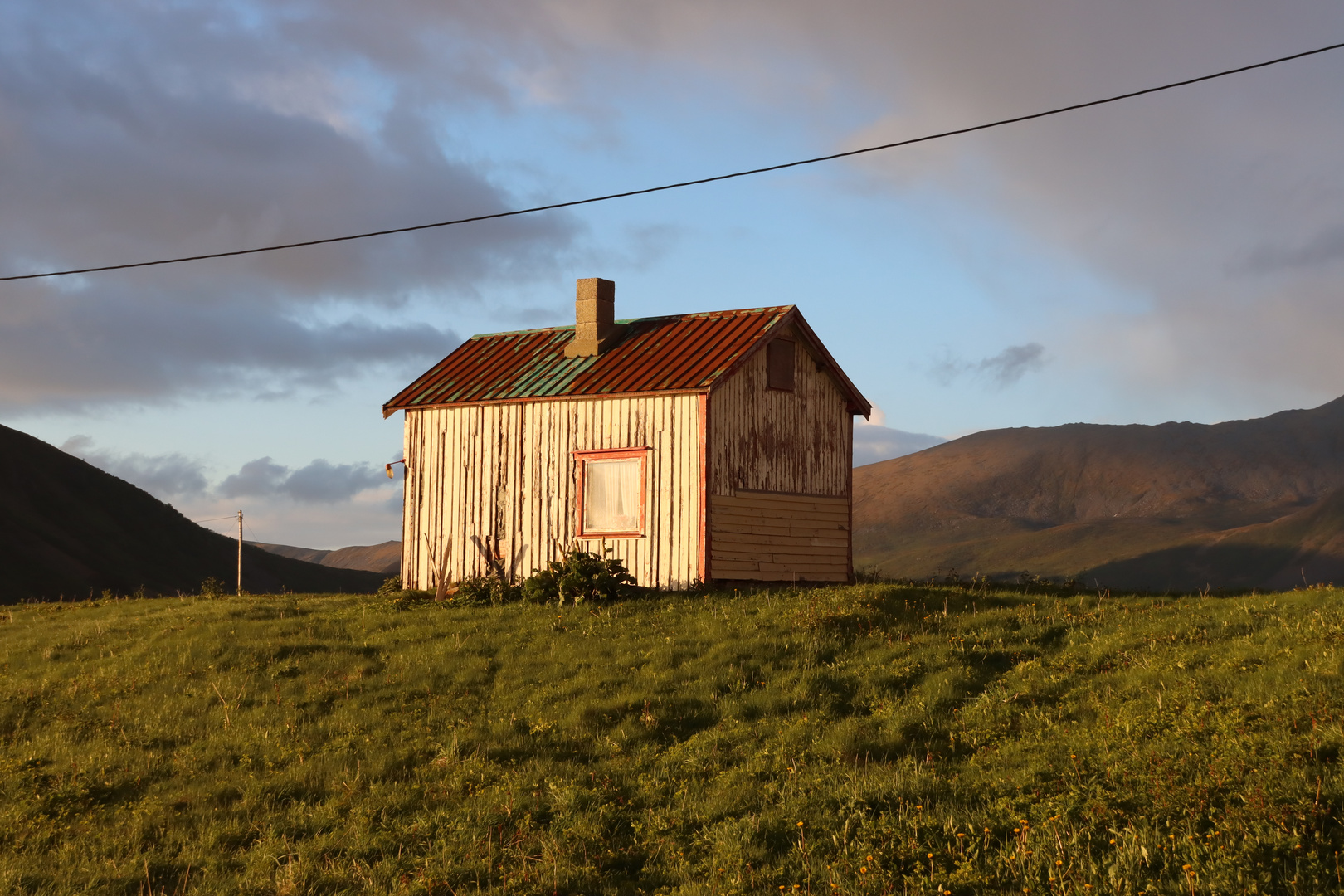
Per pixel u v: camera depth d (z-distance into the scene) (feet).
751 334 85.56
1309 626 51.24
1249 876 27.58
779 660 54.80
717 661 54.85
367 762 45.50
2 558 346.33
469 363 98.17
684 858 33.78
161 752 48.98
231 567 439.22
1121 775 35.63
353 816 39.58
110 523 409.90
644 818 37.40
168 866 36.70
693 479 80.07
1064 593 78.89
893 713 46.29
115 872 35.78
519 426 88.58
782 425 87.40
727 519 81.20
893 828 33.40
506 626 68.03
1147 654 50.93
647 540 81.41
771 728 45.47
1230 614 58.29
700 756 42.96
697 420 80.48
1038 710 44.70
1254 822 30.55
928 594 70.13
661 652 57.36
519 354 97.04
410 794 41.50
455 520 90.79
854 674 51.90
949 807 35.12
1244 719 38.99
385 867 34.60
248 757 47.21
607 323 93.30
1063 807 33.30
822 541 89.76
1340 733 35.91
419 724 49.96
